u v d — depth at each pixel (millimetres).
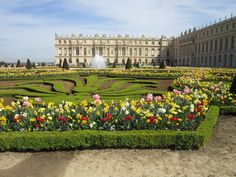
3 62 115875
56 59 180500
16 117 11914
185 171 9203
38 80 33125
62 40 178500
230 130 13602
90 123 12156
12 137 10891
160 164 9758
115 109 12820
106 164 9789
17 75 35625
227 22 112625
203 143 11133
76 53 179250
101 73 41188
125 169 9375
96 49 178875
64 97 19219
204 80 31375
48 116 12188
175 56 181250
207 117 13703
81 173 9117
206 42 135500
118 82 29266
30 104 13234
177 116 12602
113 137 11055
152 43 182625
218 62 122625
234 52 107688
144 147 11219
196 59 147875
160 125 12078
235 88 18438
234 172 9125
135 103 13742
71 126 12062
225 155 10539
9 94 21750
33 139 10914
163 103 13750
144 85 27734
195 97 15867
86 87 25016
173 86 25281
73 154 10766
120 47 179500
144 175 8922
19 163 9992
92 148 11273
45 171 9312
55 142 10969
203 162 9914
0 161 10188
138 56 182125
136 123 12047
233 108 16266
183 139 11008
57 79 34656
